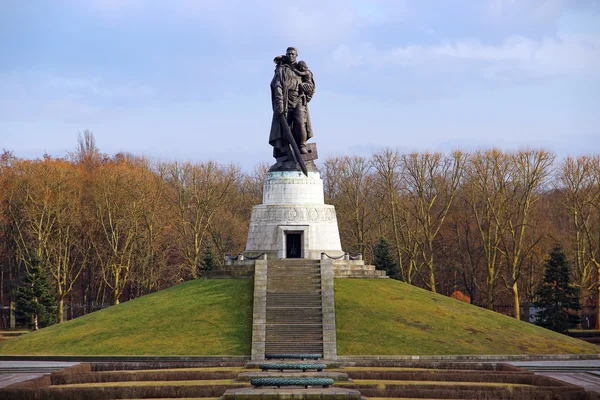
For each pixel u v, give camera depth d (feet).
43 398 217.77
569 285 442.50
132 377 247.09
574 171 475.31
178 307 339.16
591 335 429.38
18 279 513.04
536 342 326.85
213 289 353.31
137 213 478.59
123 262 498.69
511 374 243.60
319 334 307.78
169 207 510.17
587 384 250.78
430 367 276.41
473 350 309.22
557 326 424.87
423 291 374.02
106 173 488.02
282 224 378.32
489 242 462.60
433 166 493.77
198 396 219.20
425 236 506.89
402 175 501.97
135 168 510.17
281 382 202.69
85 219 487.20
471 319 342.03
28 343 327.26
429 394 216.95
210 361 288.92
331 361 287.48
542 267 492.54
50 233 478.18
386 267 468.34
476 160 471.21
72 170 493.36
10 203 489.67
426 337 315.58
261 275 343.46
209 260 468.75
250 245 383.45
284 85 384.47
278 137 388.37
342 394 191.52
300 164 384.88
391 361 279.90
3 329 490.08
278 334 306.35
